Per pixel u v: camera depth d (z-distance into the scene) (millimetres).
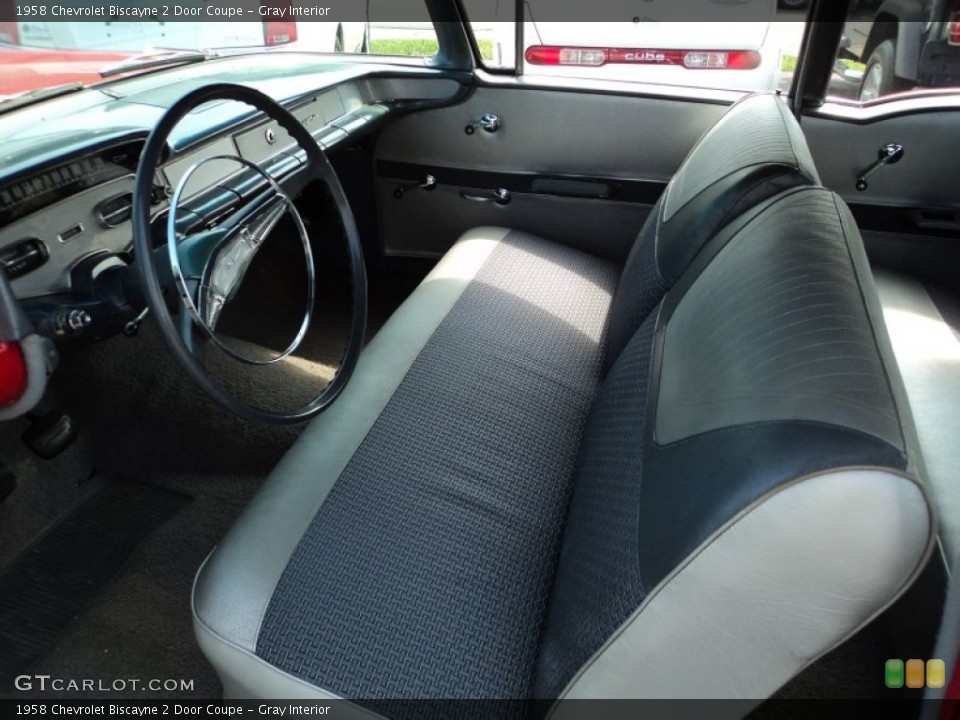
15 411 902
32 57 1602
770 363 756
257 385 2092
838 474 598
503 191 2365
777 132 1430
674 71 2230
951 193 2047
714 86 2184
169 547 1604
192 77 2004
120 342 2031
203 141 1510
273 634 933
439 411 1354
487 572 1058
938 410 1465
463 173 2371
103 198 1251
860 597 637
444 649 942
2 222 1087
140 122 1489
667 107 2164
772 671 714
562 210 2367
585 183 2307
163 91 1807
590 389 1547
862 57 1972
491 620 991
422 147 2355
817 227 998
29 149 1219
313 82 2029
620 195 2307
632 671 757
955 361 1628
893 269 2164
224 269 1103
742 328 860
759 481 636
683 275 1291
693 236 1357
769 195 1256
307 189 2336
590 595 837
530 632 989
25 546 1565
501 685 920
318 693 894
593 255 2250
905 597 1311
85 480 1735
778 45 2090
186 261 1051
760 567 648
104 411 1879
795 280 863
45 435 1524
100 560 1559
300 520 1082
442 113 2295
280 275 2443
